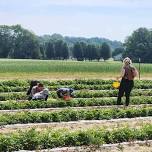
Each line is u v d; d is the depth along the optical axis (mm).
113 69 79500
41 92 28250
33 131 17578
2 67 72812
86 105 27859
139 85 39906
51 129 19812
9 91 35188
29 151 16297
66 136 17422
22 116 22031
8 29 191875
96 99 28578
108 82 43844
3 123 21406
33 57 193875
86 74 68438
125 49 186875
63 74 66750
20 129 20359
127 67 27438
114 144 17656
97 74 69062
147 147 17688
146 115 24656
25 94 31078
